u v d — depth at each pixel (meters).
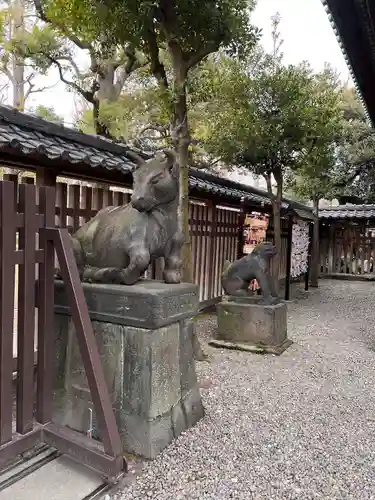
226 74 6.23
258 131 6.16
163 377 2.59
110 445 2.15
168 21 3.87
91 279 2.84
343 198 16.41
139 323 2.50
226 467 2.39
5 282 2.07
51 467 2.27
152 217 2.79
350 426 2.96
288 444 2.68
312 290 10.69
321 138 6.75
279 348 4.79
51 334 2.40
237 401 3.37
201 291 6.90
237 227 8.13
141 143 9.09
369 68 4.56
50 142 3.48
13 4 7.68
